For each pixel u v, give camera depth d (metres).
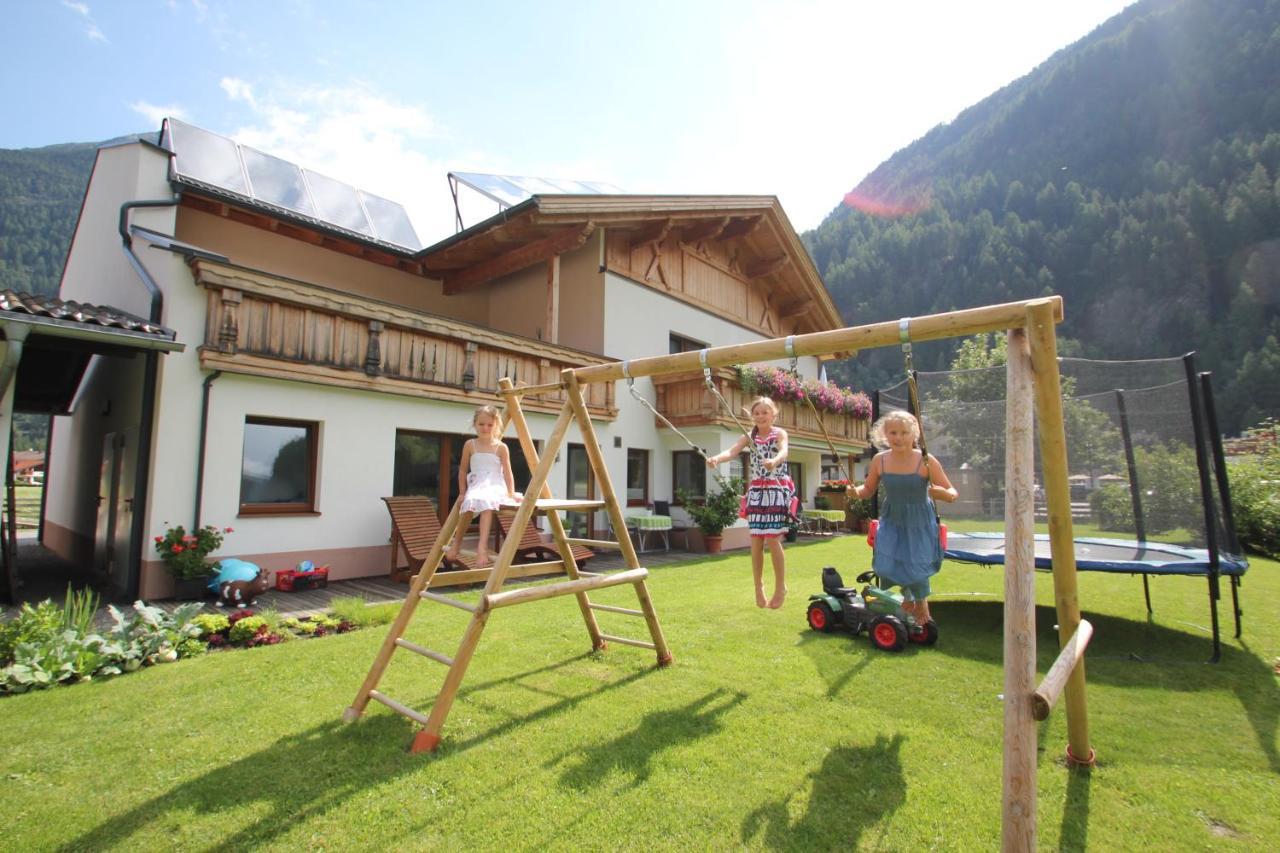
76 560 9.94
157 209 8.49
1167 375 5.80
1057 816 2.54
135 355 6.86
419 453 8.98
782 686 3.98
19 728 3.30
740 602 6.61
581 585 3.79
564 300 12.67
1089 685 4.14
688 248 14.59
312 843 2.32
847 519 17.34
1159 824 2.48
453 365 9.05
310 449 7.89
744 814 2.51
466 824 2.44
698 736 3.22
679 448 13.17
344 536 7.98
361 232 12.02
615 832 2.39
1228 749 3.15
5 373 5.62
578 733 3.26
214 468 6.93
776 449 4.09
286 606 6.43
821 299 18.28
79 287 10.45
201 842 2.32
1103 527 6.28
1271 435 13.27
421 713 3.44
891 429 3.81
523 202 10.22
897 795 2.65
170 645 4.58
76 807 2.55
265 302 7.23
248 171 11.44
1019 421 2.50
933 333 2.93
